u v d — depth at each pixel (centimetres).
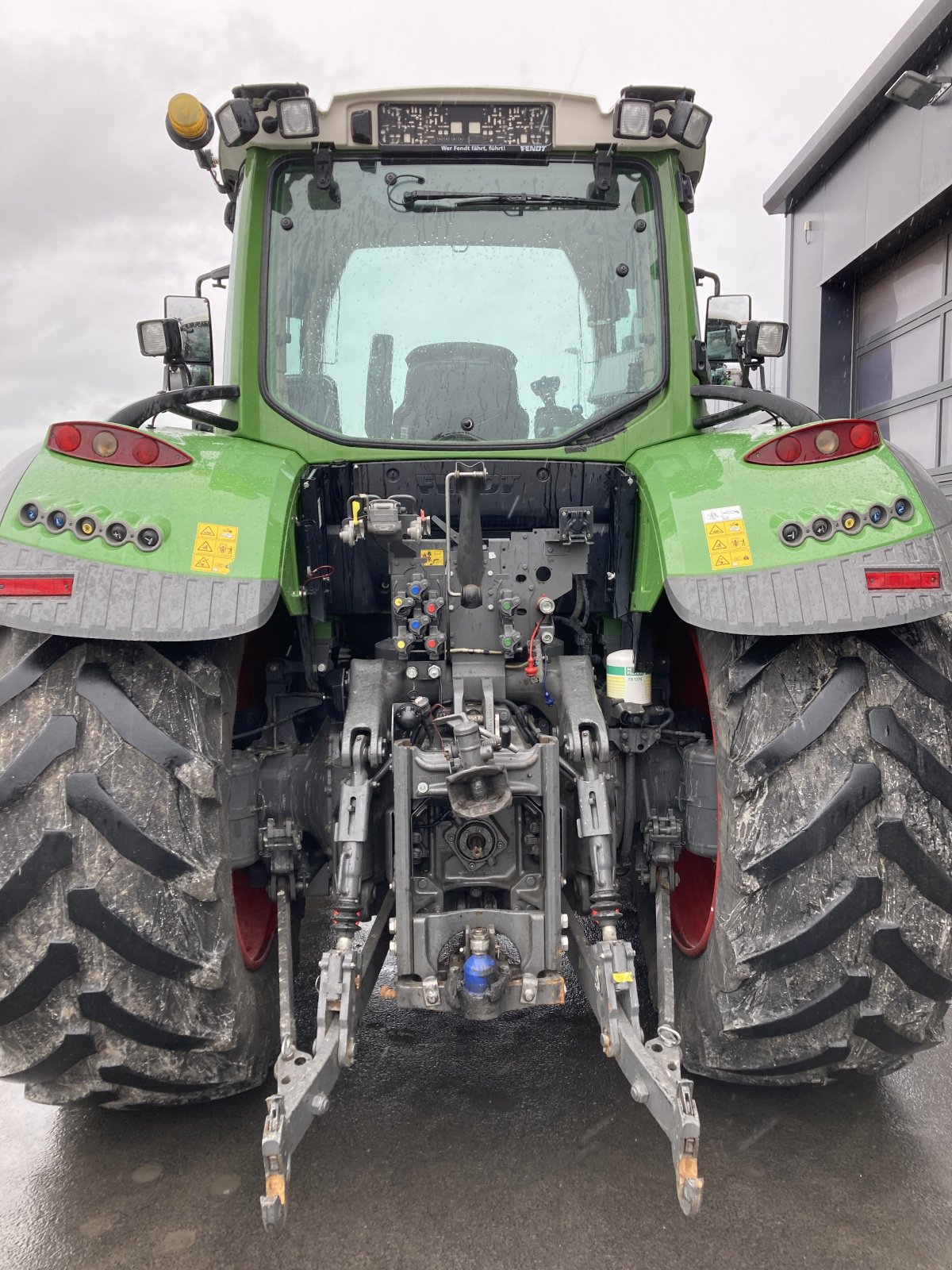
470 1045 286
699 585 210
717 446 247
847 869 195
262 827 247
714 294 347
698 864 269
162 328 291
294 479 246
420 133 277
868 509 209
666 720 264
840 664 202
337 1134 239
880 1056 213
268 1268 193
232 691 216
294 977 288
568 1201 212
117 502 205
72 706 191
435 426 281
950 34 1046
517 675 257
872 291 1301
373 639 305
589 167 284
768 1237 199
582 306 284
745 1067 217
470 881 215
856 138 1250
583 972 221
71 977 189
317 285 280
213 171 310
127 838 186
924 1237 200
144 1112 252
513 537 249
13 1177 224
